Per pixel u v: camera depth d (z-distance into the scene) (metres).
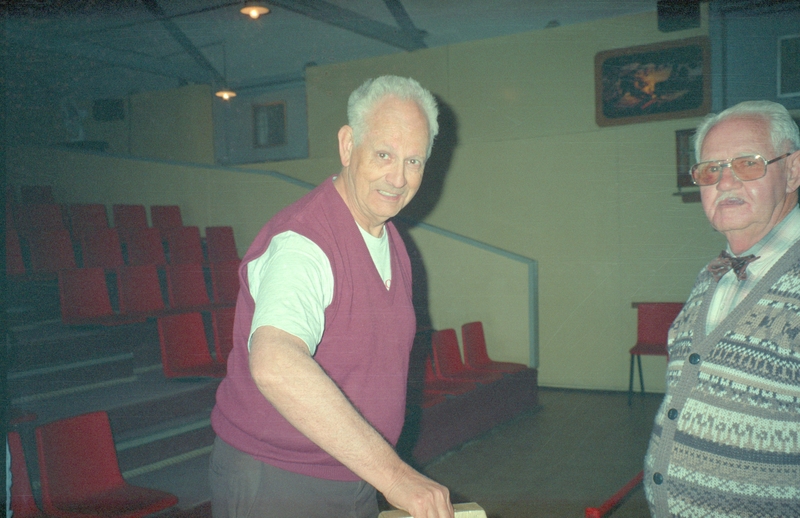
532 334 4.96
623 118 5.19
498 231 5.75
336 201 1.03
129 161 6.19
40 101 7.21
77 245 5.46
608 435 4.13
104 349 3.63
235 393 1.07
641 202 5.16
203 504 2.39
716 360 1.06
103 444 2.28
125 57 7.51
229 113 8.49
